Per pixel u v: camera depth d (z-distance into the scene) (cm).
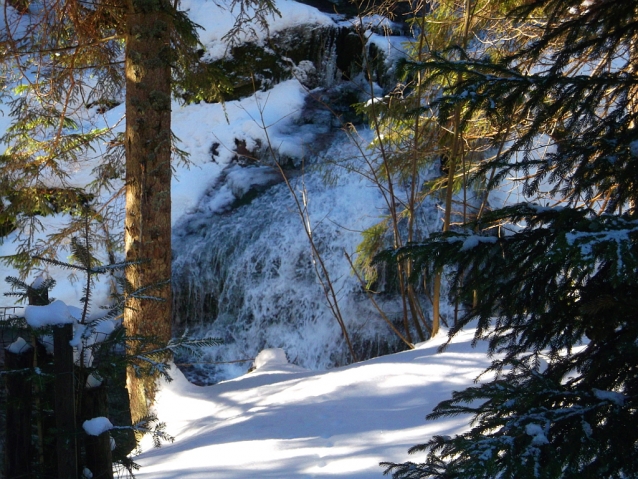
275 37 1558
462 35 842
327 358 1120
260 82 1552
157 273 710
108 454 293
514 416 216
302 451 417
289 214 1260
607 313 226
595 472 194
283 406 547
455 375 518
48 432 300
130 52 701
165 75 722
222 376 1134
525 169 259
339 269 1164
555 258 183
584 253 181
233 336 1180
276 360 782
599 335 228
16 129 877
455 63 261
